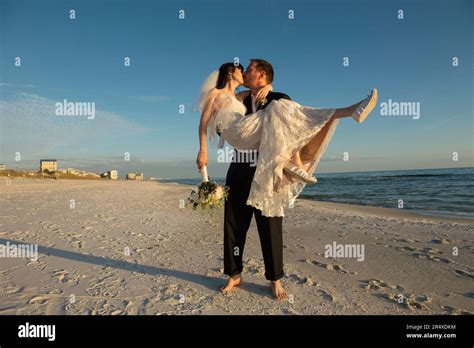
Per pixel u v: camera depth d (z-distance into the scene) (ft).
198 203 11.15
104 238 20.20
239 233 11.68
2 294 11.03
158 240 19.94
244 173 11.25
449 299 11.27
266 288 12.07
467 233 23.47
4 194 51.29
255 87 11.37
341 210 43.39
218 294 11.44
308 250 18.04
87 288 11.70
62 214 30.42
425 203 57.88
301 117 10.23
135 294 11.27
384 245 19.31
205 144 11.41
